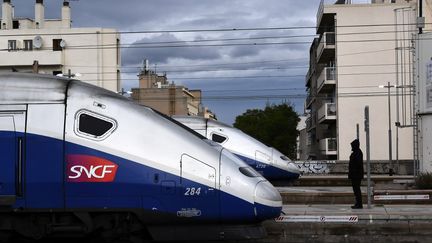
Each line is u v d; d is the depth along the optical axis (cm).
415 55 2523
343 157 5181
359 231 1322
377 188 2520
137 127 1004
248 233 1012
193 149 1005
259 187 1016
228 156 1036
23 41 5847
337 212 1434
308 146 7838
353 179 1560
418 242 1307
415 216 1324
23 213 1008
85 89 1024
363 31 5184
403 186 2586
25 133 999
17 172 994
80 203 988
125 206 986
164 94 8275
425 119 2461
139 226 1005
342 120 5203
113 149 991
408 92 4934
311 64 7100
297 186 2814
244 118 7344
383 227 1321
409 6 5038
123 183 984
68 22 6228
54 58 5691
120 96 1042
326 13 5244
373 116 5153
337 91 5219
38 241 1062
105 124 1002
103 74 5784
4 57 5706
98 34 5778
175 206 990
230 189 997
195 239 1005
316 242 1323
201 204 994
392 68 5150
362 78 5188
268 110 7131
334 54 5441
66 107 1006
